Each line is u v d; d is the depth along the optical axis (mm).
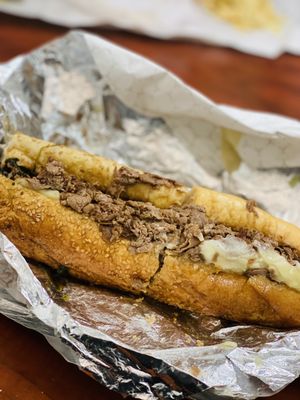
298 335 348
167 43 724
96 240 368
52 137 457
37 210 370
